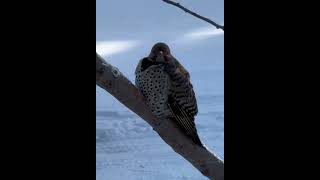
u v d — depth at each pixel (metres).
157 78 2.39
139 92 2.15
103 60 2.00
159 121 2.25
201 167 2.27
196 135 2.28
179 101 2.36
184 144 2.26
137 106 2.18
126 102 2.14
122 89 2.09
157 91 2.37
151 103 2.27
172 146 2.27
